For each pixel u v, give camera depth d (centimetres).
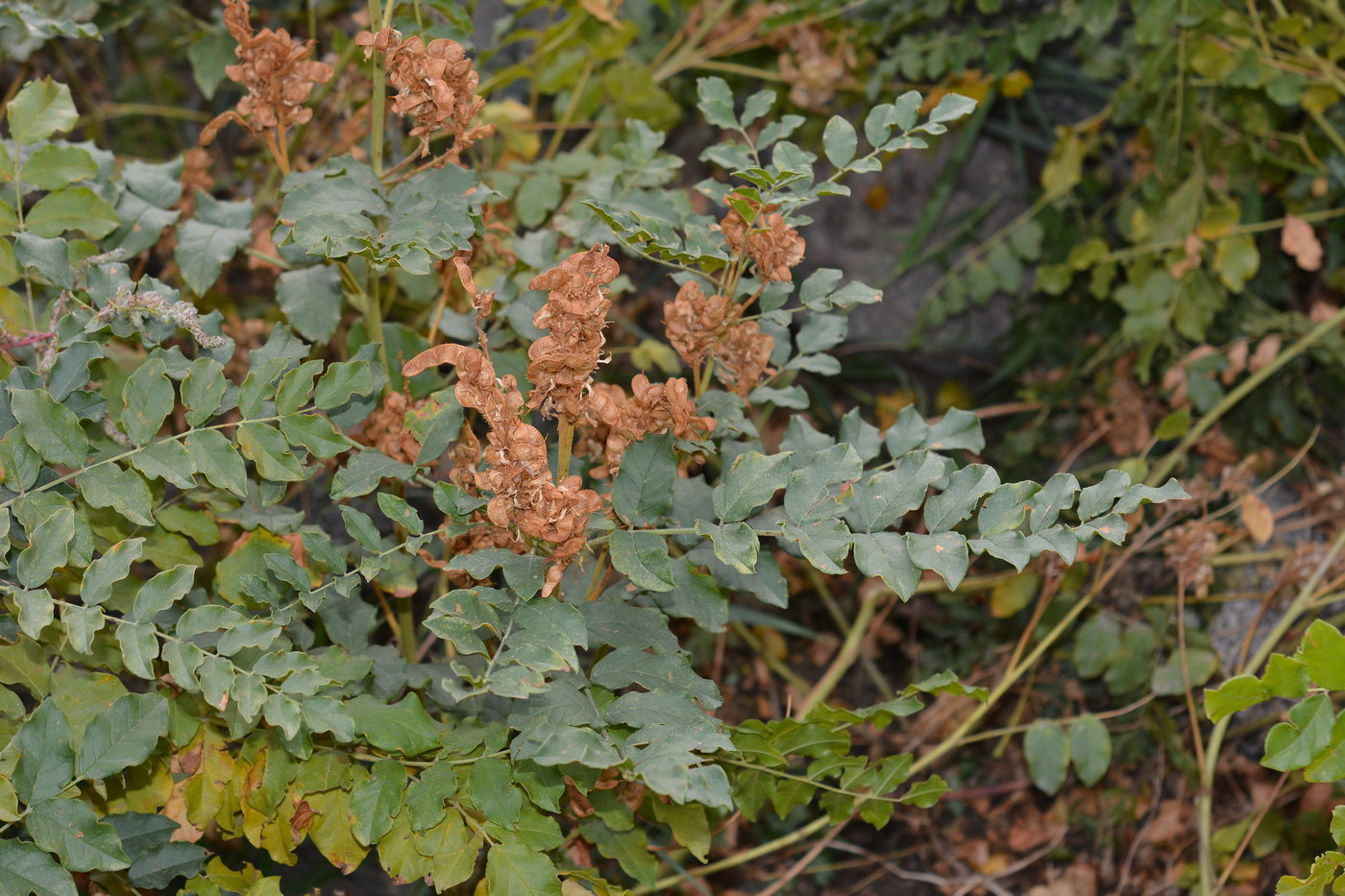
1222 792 133
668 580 95
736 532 95
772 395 105
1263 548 140
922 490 95
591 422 96
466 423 100
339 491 98
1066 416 155
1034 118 157
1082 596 141
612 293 111
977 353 161
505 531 98
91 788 100
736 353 103
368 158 119
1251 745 135
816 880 135
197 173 121
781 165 100
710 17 145
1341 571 134
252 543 103
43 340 101
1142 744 137
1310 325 140
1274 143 139
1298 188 141
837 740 106
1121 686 133
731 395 102
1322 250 145
